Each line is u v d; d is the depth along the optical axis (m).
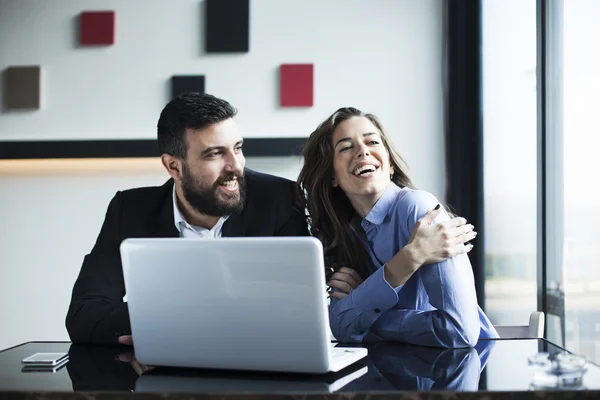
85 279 1.94
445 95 3.62
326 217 2.05
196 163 1.88
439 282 1.65
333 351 1.42
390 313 1.74
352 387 1.13
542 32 2.56
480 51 3.43
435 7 3.64
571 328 2.32
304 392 1.09
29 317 3.76
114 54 3.71
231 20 3.66
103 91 3.71
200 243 1.25
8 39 3.75
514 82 2.89
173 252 1.27
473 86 3.52
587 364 1.25
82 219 3.74
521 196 2.81
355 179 1.91
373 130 1.95
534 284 2.67
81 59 3.72
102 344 1.69
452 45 3.59
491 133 3.24
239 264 1.23
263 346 1.25
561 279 2.42
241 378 1.24
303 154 2.06
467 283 1.66
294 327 1.22
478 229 3.46
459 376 1.20
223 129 1.88
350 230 2.02
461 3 3.58
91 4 3.73
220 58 3.68
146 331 1.32
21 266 3.76
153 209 2.05
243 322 1.25
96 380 1.23
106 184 3.73
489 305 3.30
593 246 2.11
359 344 1.65
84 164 3.74
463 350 1.52
